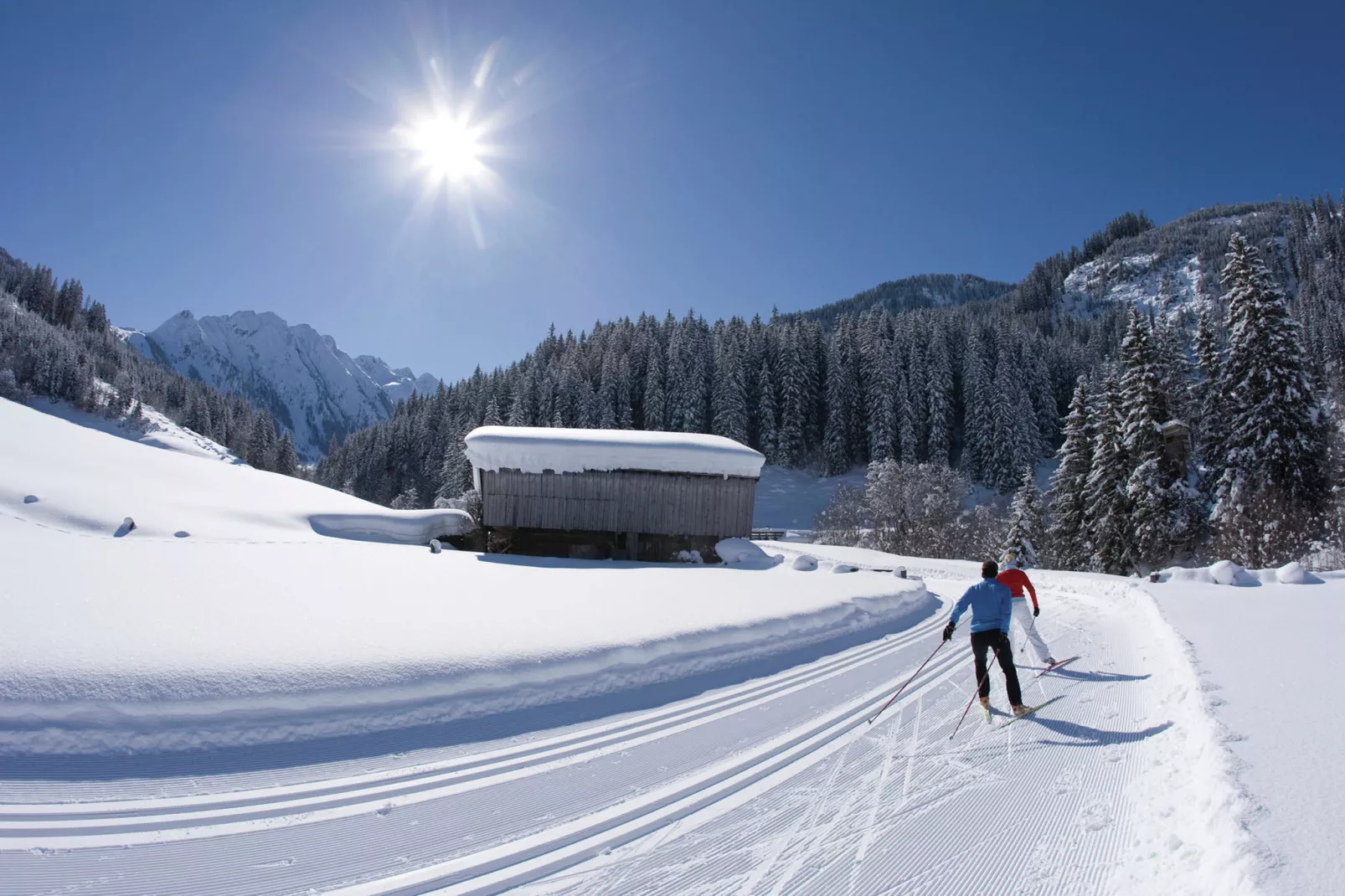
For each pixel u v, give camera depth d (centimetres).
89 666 525
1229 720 482
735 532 2434
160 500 1858
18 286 13788
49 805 405
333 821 413
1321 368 4631
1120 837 385
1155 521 2806
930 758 530
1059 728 585
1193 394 3344
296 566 1187
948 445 6681
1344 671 624
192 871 352
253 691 540
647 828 413
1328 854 294
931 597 1559
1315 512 2519
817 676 800
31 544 1093
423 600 950
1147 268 19988
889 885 346
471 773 491
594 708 646
